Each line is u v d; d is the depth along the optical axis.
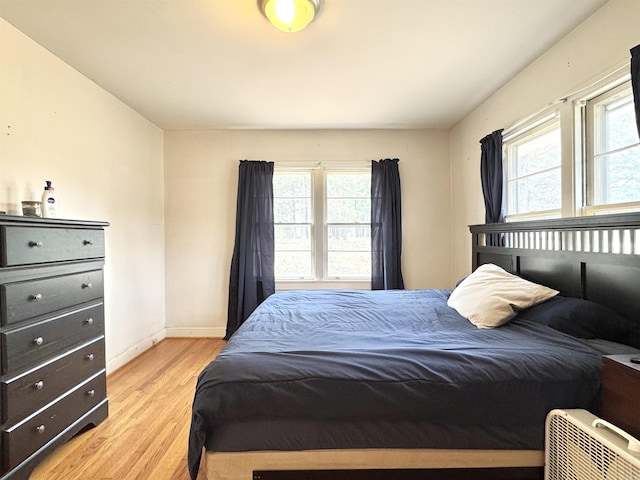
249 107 3.16
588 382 1.23
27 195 2.05
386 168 3.76
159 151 3.74
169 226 3.85
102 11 1.79
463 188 3.52
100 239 2.05
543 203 2.38
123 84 2.68
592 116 1.94
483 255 2.80
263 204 3.76
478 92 2.85
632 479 0.91
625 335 1.47
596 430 1.05
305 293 2.81
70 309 1.80
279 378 1.24
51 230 1.67
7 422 1.42
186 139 3.83
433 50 2.20
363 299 2.55
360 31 1.98
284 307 2.27
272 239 3.78
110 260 2.87
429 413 1.23
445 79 2.61
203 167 3.85
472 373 1.24
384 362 1.29
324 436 1.25
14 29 1.95
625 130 1.78
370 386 1.22
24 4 1.73
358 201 3.92
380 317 2.00
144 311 3.42
